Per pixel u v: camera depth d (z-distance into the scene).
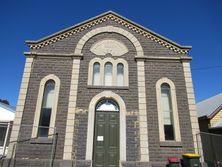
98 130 12.20
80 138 11.73
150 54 13.81
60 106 12.34
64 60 13.43
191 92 12.90
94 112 12.34
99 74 13.37
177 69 13.53
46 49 13.66
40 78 12.92
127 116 12.30
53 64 13.29
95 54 13.66
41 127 11.78
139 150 11.63
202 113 18.91
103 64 13.47
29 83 12.75
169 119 12.64
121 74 13.48
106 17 14.62
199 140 11.86
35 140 11.55
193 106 12.59
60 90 12.69
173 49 14.02
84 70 13.21
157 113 12.41
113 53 13.73
